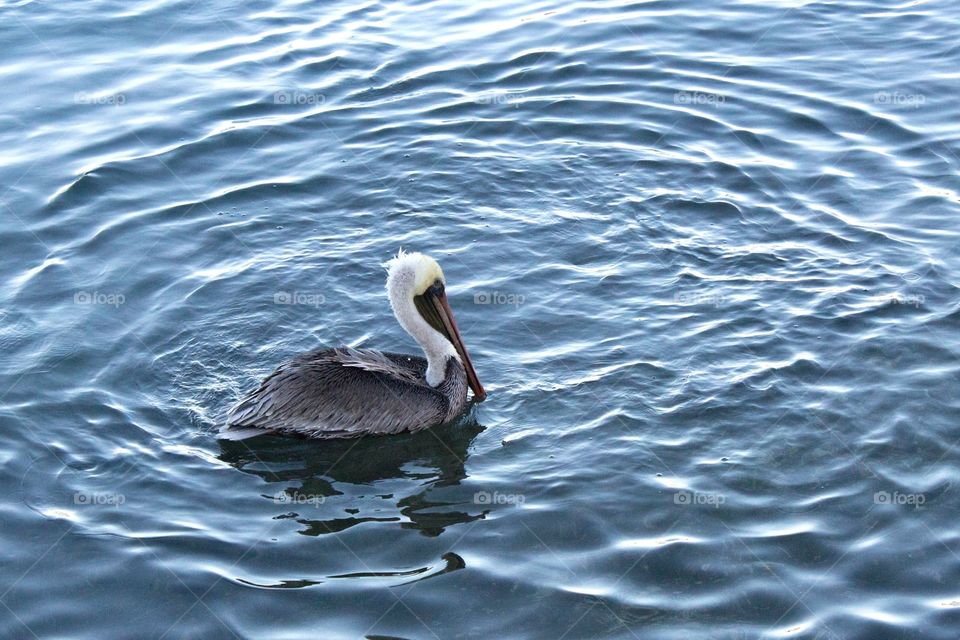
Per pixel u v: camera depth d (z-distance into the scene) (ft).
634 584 32.96
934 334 43.19
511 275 48.47
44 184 54.13
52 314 45.70
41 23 68.95
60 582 33.30
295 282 48.16
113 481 37.45
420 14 70.85
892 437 38.42
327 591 32.96
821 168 55.01
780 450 38.09
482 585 33.09
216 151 57.21
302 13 70.95
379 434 40.27
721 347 43.21
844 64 63.93
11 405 40.60
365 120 59.82
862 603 32.04
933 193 52.60
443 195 54.08
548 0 72.54
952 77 62.03
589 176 55.21
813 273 47.42
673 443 38.65
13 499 36.47
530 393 41.65
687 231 50.96
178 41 67.31
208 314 46.06
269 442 39.81
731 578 33.04
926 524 34.83
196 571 33.71
